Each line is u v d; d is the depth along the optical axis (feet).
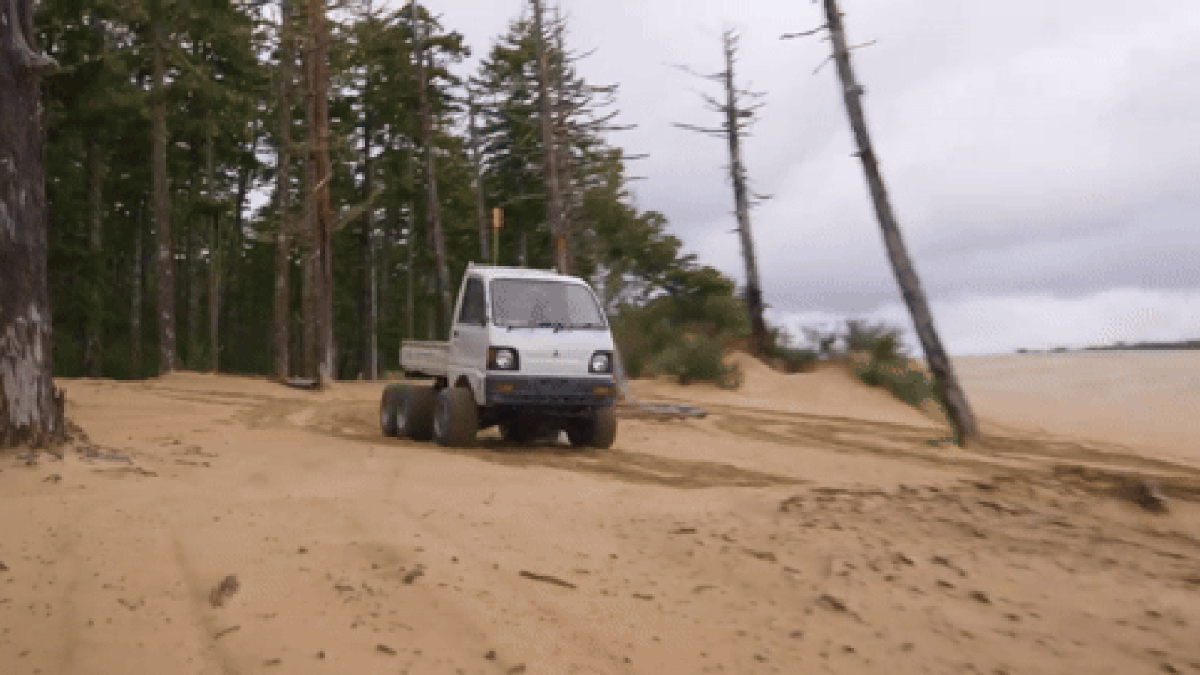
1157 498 18.33
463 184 152.35
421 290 173.58
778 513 17.66
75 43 82.53
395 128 133.08
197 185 123.44
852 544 14.89
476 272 34.60
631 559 13.92
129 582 11.44
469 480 21.79
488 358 30.73
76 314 93.81
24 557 12.46
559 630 10.30
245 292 152.56
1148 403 61.21
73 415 35.14
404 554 13.19
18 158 20.72
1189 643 10.16
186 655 9.02
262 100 122.52
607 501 19.38
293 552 13.17
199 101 106.63
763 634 10.45
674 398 67.56
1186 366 79.15
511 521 16.57
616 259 108.68
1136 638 10.34
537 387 30.86
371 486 20.11
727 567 13.44
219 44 106.22
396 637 9.71
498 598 11.35
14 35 20.89
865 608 11.45
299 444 28.40
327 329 69.10
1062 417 56.90
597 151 71.31
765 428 45.34
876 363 75.46
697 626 10.69
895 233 41.11
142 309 138.82
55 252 90.99
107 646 9.21
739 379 75.56
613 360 32.83
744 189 92.99
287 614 10.32
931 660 9.68
